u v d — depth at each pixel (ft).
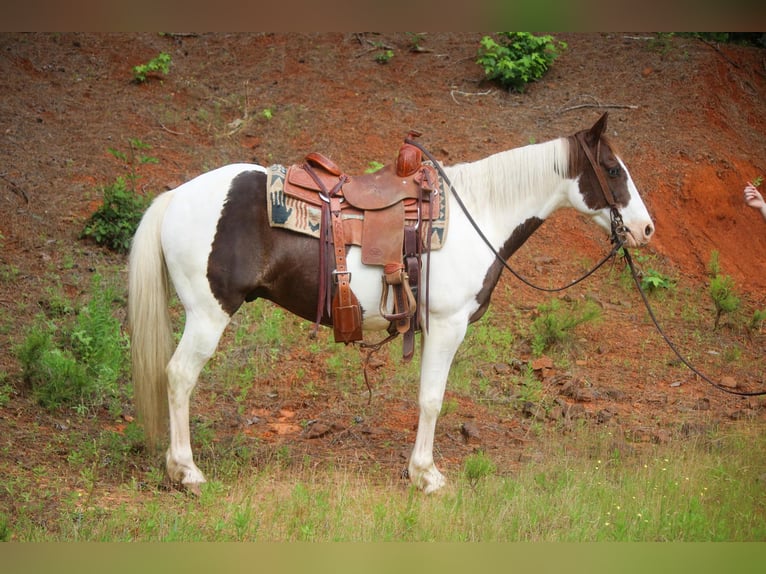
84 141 29.63
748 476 17.52
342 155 31.01
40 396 18.56
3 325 21.06
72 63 33.96
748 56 39.50
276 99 33.88
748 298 29.14
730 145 34.42
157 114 31.94
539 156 16.74
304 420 20.29
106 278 24.12
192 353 15.71
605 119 16.57
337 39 38.58
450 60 37.96
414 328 16.17
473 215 16.49
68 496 14.96
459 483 16.53
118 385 20.35
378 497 16.08
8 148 28.40
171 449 15.97
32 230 25.30
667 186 32.01
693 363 25.03
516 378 23.09
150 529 13.67
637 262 29.40
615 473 17.85
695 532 14.76
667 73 36.96
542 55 36.78
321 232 15.69
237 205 15.64
